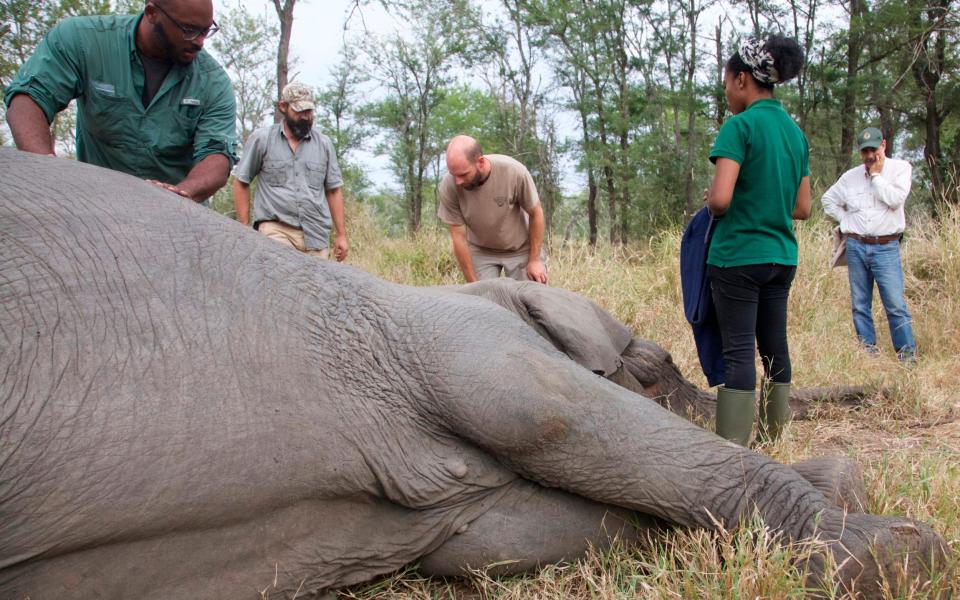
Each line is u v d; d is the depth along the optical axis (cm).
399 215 3725
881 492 301
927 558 237
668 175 2264
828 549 237
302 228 650
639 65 2456
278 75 1277
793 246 400
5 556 211
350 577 277
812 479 289
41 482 211
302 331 270
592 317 378
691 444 280
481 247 590
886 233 650
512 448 279
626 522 293
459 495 288
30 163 259
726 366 397
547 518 293
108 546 226
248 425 243
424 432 285
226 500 238
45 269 231
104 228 249
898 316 645
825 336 623
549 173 2917
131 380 228
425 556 294
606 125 2502
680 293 720
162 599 237
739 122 382
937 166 2000
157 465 226
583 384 288
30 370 216
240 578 251
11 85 361
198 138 403
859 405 477
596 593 264
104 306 234
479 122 3631
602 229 3138
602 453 278
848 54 2162
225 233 276
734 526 267
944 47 2005
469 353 283
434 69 3200
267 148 639
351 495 273
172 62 388
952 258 762
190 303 249
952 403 478
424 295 306
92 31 371
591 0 2453
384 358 286
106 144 400
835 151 2217
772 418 418
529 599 271
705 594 239
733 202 391
